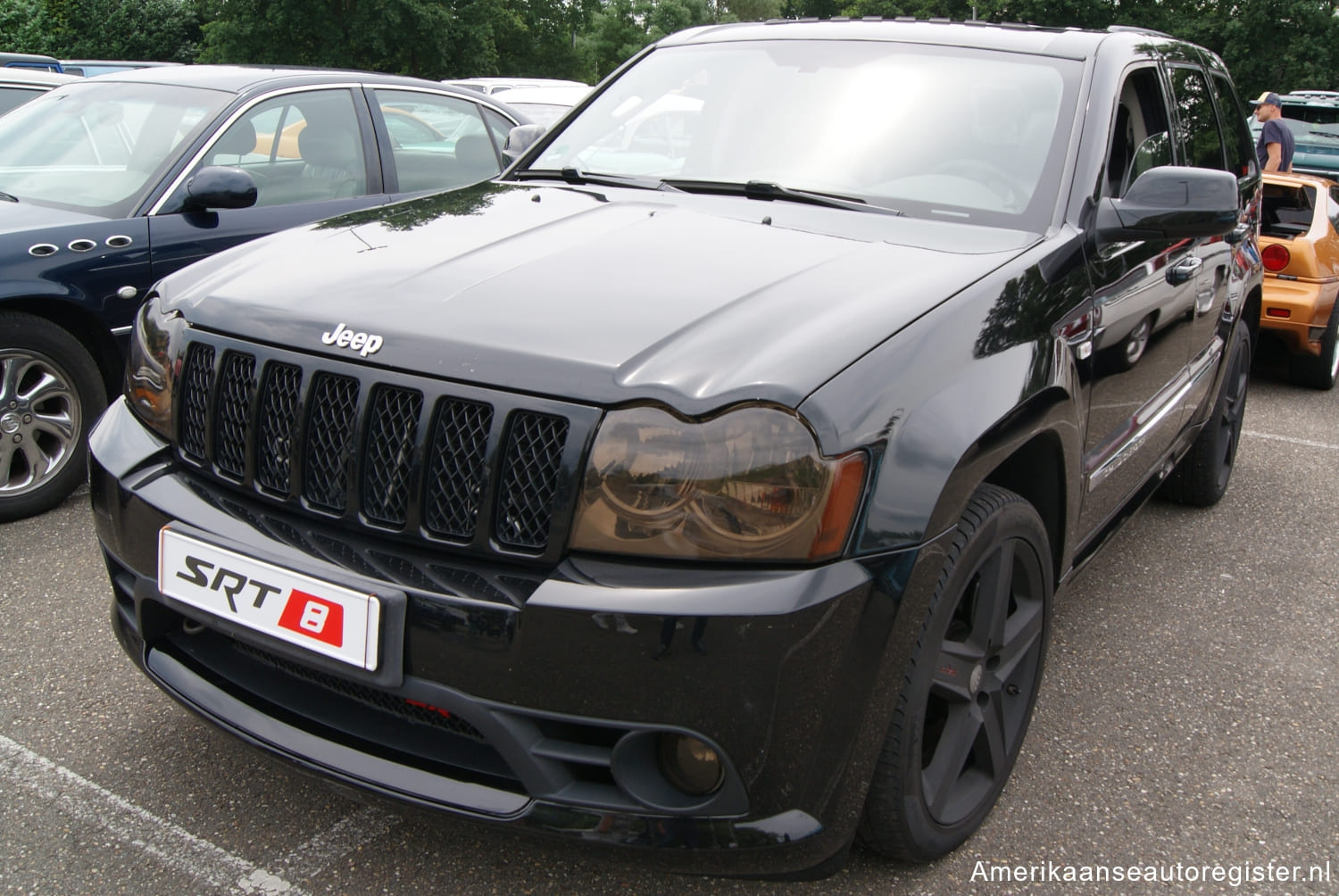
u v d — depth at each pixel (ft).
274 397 6.40
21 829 7.14
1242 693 9.80
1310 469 16.88
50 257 12.39
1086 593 11.89
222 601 6.20
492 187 9.46
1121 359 8.70
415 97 17.08
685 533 5.37
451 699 5.56
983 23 10.25
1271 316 21.22
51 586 10.86
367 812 7.49
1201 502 14.61
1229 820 7.88
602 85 11.06
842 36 10.19
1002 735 7.50
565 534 5.52
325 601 5.78
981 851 7.38
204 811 7.41
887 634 5.63
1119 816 7.88
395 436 5.93
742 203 8.46
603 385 5.54
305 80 15.67
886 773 6.18
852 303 6.31
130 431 7.30
